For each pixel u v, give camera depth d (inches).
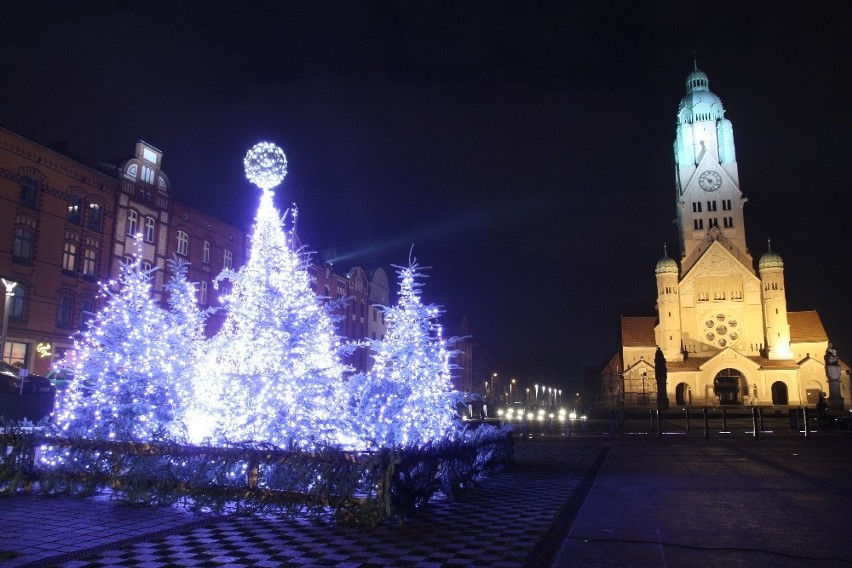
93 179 1561.3
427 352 593.0
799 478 553.9
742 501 434.0
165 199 1765.5
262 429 454.6
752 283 3353.8
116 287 1594.5
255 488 387.9
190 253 1841.8
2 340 1258.0
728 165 3565.5
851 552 295.3
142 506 402.9
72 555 289.7
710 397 3154.5
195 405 521.3
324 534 339.6
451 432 556.1
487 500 446.3
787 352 3218.5
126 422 471.2
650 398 3208.7
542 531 342.6
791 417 1368.1
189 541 322.3
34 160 1422.2
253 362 497.0
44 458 450.0
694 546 307.1
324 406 485.1
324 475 372.8
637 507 413.7
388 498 361.1
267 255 542.0
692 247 3513.8
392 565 280.4
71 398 511.8
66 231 1491.1
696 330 3373.5
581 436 1218.6
